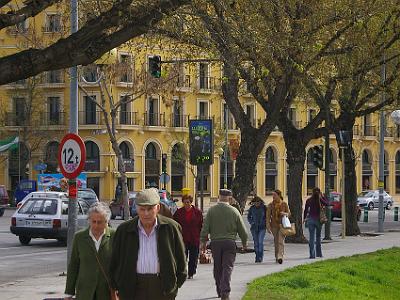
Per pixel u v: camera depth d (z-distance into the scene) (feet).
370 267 130.72
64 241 192.34
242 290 99.66
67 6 144.66
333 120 211.61
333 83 183.52
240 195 170.30
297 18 144.05
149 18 76.95
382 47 187.21
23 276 128.16
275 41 130.62
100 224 57.93
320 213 148.97
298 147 194.70
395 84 201.36
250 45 126.11
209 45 131.03
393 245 183.11
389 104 211.61
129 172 447.83
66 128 440.45
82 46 73.46
